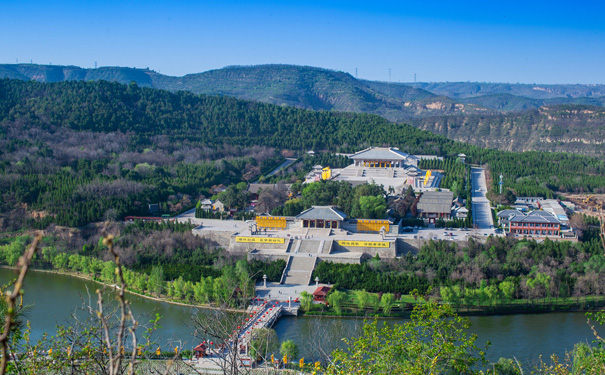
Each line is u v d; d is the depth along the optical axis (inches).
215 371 5999.0
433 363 3836.1
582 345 6407.5
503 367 6240.2
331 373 3878.0
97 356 3257.9
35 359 3179.1
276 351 7145.7
